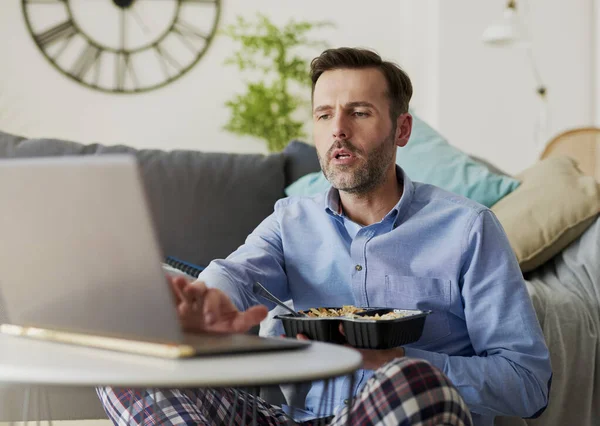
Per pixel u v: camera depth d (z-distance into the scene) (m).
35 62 4.24
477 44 4.16
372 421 0.92
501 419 1.61
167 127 4.36
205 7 4.36
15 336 0.96
